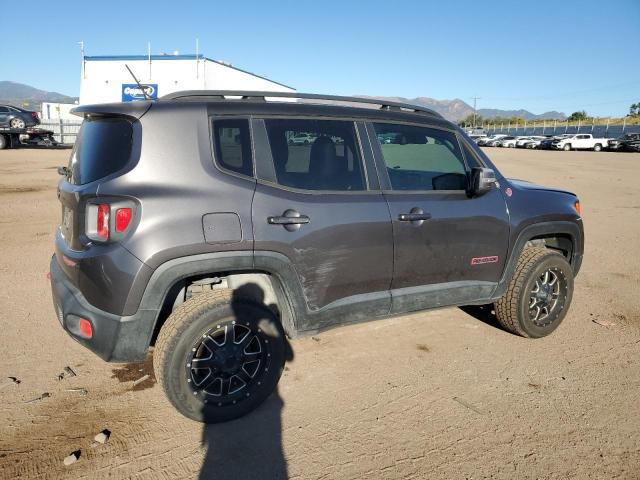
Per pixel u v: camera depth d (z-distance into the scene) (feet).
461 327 14.44
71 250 9.16
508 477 8.30
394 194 10.89
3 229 25.44
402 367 11.97
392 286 11.01
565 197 14.10
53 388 10.75
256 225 9.13
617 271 20.52
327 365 12.01
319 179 10.11
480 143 195.93
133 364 11.89
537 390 11.03
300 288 9.80
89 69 111.04
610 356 12.73
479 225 11.86
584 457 8.81
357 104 11.23
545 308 13.52
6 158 65.98
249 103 9.80
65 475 8.17
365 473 8.35
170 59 109.81
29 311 14.78
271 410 10.12
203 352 9.30
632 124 225.15
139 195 8.43
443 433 9.44
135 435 9.23
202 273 8.91
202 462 8.54
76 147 10.03
